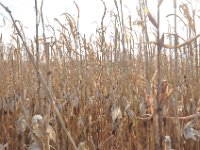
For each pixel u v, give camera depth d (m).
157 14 1.45
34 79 4.27
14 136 3.55
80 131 3.00
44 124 1.71
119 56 3.45
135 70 3.34
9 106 3.68
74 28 3.17
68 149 2.82
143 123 2.84
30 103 3.58
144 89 2.86
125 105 3.14
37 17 1.90
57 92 3.72
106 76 3.80
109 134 3.29
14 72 3.71
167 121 2.67
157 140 1.70
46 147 1.69
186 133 2.49
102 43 3.65
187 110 2.97
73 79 3.65
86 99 3.59
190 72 3.15
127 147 2.87
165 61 3.34
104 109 3.56
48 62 2.10
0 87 4.47
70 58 3.58
